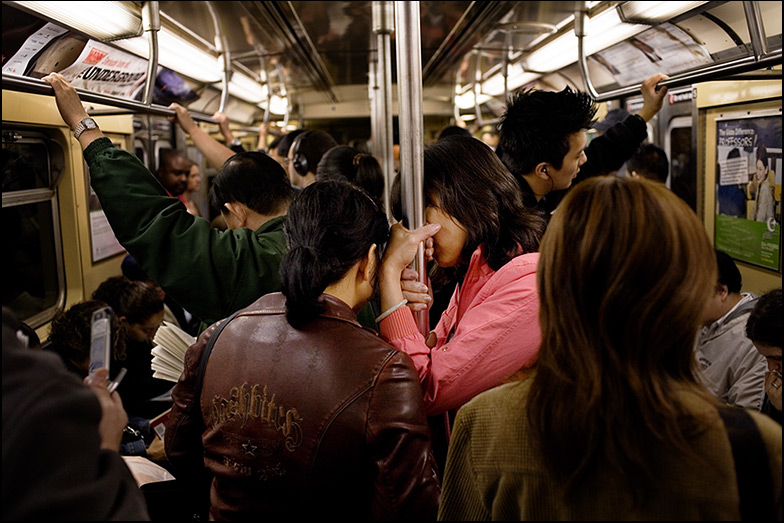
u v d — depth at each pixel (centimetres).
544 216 160
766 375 160
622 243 84
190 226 175
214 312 176
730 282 220
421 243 149
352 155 317
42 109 305
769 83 267
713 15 250
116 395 100
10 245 311
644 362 84
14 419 76
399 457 114
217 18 369
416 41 142
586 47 389
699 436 82
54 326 252
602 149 265
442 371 137
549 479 88
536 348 137
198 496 154
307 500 117
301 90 951
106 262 406
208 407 127
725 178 315
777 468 81
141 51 286
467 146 152
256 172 196
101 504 79
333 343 120
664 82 231
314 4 397
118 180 171
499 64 645
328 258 121
